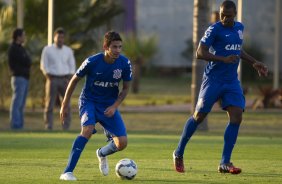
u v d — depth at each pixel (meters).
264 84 120.88
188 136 30.00
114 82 27.91
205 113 30.00
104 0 75.62
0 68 70.62
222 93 29.84
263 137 48.38
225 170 29.70
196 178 28.31
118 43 27.12
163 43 140.25
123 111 75.81
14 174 28.80
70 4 73.50
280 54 128.38
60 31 52.34
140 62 106.00
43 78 72.75
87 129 27.44
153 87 118.50
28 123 64.00
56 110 71.69
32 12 72.12
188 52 139.88
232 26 29.75
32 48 71.44
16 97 53.22
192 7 139.62
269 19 129.50
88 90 28.14
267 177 28.75
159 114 73.12
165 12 139.75
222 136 48.06
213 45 29.80
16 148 38.38
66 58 53.03
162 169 30.94
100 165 28.78
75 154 27.34
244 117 70.94
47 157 34.66
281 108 80.38
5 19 70.12
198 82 54.88
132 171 27.66
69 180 27.12
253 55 126.00
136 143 41.66
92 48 74.62
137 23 139.12
